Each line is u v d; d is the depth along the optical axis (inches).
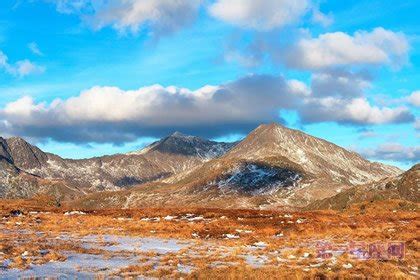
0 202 3368.6
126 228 2097.7
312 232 1982.0
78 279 978.7
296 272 1072.8
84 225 2158.0
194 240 1784.0
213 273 1061.1
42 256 1241.4
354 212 3041.3
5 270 1042.1
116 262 1219.2
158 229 2084.2
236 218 2468.0
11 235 1674.5
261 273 1065.5
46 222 2233.0
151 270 1108.5
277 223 2229.3
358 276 1064.2
